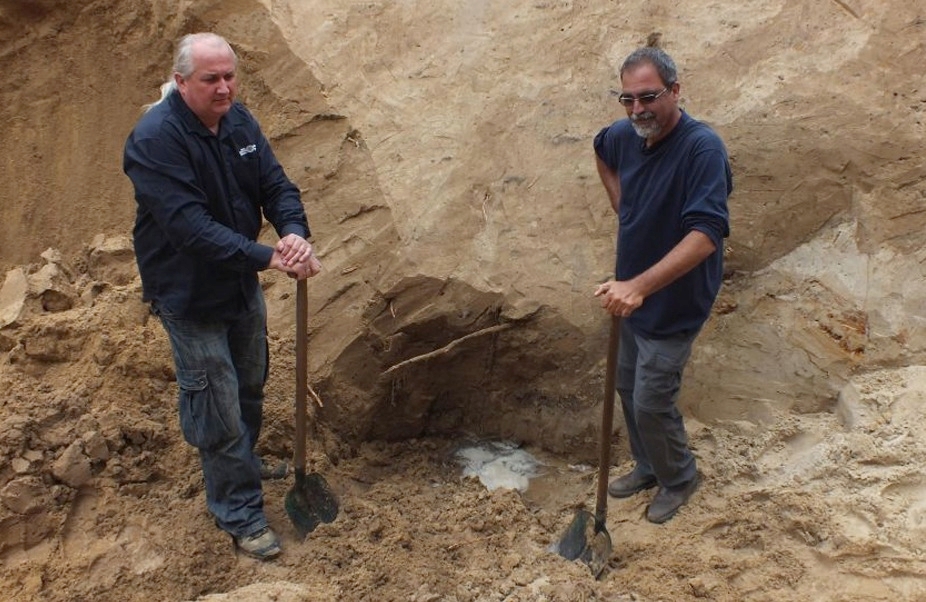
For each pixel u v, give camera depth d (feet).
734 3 16.70
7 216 17.90
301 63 17.80
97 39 18.37
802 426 13.41
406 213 16.21
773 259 14.78
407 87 17.52
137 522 13.03
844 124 14.94
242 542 12.78
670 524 12.94
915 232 14.12
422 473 15.76
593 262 15.42
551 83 16.96
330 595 11.82
